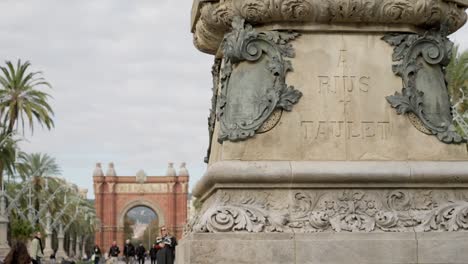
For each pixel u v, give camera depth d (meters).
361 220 7.23
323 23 7.68
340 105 7.59
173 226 112.94
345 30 7.71
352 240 7.11
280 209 7.22
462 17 8.09
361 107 7.61
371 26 7.75
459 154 7.65
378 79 7.69
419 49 7.77
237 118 7.52
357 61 7.70
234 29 7.64
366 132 7.57
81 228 86.81
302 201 7.25
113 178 113.56
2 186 44.53
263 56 7.63
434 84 7.77
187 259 7.08
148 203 113.75
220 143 7.68
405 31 7.79
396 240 7.15
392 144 7.57
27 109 46.38
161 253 17.62
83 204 82.88
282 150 7.44
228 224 7.04
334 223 7.18
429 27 7.92
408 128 7.62
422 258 7.15
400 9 7.58
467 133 23.91
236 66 7.68
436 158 7.60
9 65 47.06
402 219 7.28
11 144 44.94
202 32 8.37
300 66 7.64
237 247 6.97
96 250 55.09
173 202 113.81
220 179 7.21
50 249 58.12
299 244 7.04
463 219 7.32
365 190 7.36
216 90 8.80
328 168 7.26
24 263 9.06
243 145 7.41
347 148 7.51
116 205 113.56
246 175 7.18
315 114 7.55
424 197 7.42
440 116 7.71
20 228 42.25
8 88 46.97
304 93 7.59
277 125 7.49
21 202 53.81
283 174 7.20
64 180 64.19
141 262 67.75
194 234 6.97
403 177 7.33
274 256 7.00
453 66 31.38
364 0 7.53
